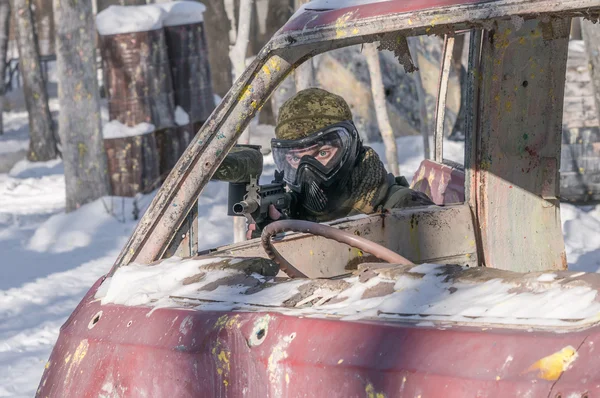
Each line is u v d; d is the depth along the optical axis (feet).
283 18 186.39
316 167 30.35
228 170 26.14
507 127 32.65
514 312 15.62
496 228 32.65
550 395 13.83
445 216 31.45
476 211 32.50
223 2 188.24
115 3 197.36
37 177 158.51
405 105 161.99
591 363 13.71
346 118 31.63
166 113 124.06
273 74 21.29
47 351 54.49
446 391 14.84
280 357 17.20
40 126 180.86
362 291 18.28
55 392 21.29
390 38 22.00
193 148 22.17
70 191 115.03
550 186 33.40
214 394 18.31
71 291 72.13
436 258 31.14
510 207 32.94
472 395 14.53
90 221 102.78
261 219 27.99
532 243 33.27
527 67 32.42
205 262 21.71
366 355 16.11
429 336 15.62
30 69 180.75
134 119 119.65
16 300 68.90
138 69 120.47
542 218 33.42
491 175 32.55
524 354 14.39
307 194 30.81
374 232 29.22
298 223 22.71
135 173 117.60
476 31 32.32
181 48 127.24
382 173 32.04
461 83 163.12
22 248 92.22
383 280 18.33
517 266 32.96
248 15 74.74
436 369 15.12
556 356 14.05
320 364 16.57
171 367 18.95
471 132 32.63
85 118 114.73
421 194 33.35
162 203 22.75
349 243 22.36
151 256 23.17
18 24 181.06
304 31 20.06
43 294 70.95
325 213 31.30
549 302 15.48
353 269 28.07
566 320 14.88
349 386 16.12
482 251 32.55
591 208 93.20
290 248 26.35
